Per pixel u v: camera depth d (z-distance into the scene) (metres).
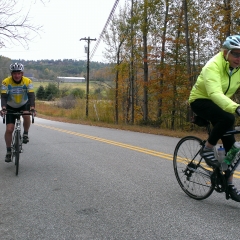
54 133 14.09
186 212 4.14
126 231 3.60
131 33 25.23
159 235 3.48
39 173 6.39
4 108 6.18
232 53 3.73
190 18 23.53
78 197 4.83
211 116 4.02
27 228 3.73
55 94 75.38
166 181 5.71
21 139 6.75
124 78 30.52
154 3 22.47
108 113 33.28
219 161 4.05
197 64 24.69
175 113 25.67
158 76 24.55
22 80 6.40
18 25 11.99
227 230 3.55
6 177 6.08
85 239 3.43
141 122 24.98
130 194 4.96
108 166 6.98
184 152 4.88
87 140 11.58
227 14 17.55
